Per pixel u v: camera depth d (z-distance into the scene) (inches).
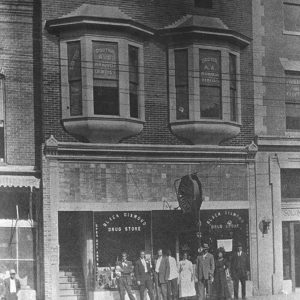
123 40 786.2
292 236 883.4
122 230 793.6
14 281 708.0
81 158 778.8
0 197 777.6
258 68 873.5
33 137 789.9
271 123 874.8
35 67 795.4
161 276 764.0
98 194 784.9
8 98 784.3
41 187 771.4
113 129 779.4
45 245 758.5
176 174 821.2
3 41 784.9
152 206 805.9
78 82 778.2
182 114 823.1
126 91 786.8
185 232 823.7
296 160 879.7
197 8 847.7
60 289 792.3
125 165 799.7
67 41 779.4
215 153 835.4
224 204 837.8
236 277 800.9
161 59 827.4
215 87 828.0
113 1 808.9
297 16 909.8
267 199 861.2
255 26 877.8
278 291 853.8
